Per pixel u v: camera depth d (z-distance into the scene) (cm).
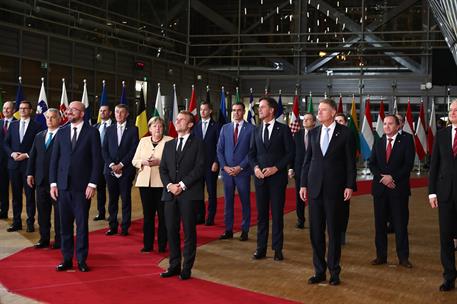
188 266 574
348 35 2250
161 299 502
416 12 2197
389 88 2189
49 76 1570
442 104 2141
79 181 598
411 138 648
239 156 776
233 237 802
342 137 564
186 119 584
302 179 595
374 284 569
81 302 491
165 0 2164
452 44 1073
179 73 2028
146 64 1891
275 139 668
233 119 790
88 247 663
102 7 1844
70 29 1711
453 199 541
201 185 584
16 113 1108
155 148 689
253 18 2300
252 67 2303
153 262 643
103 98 1170
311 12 2278
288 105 2262
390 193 643
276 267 631
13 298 502
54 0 1670
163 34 2148
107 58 1755
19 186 818
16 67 1477
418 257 695
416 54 2194
